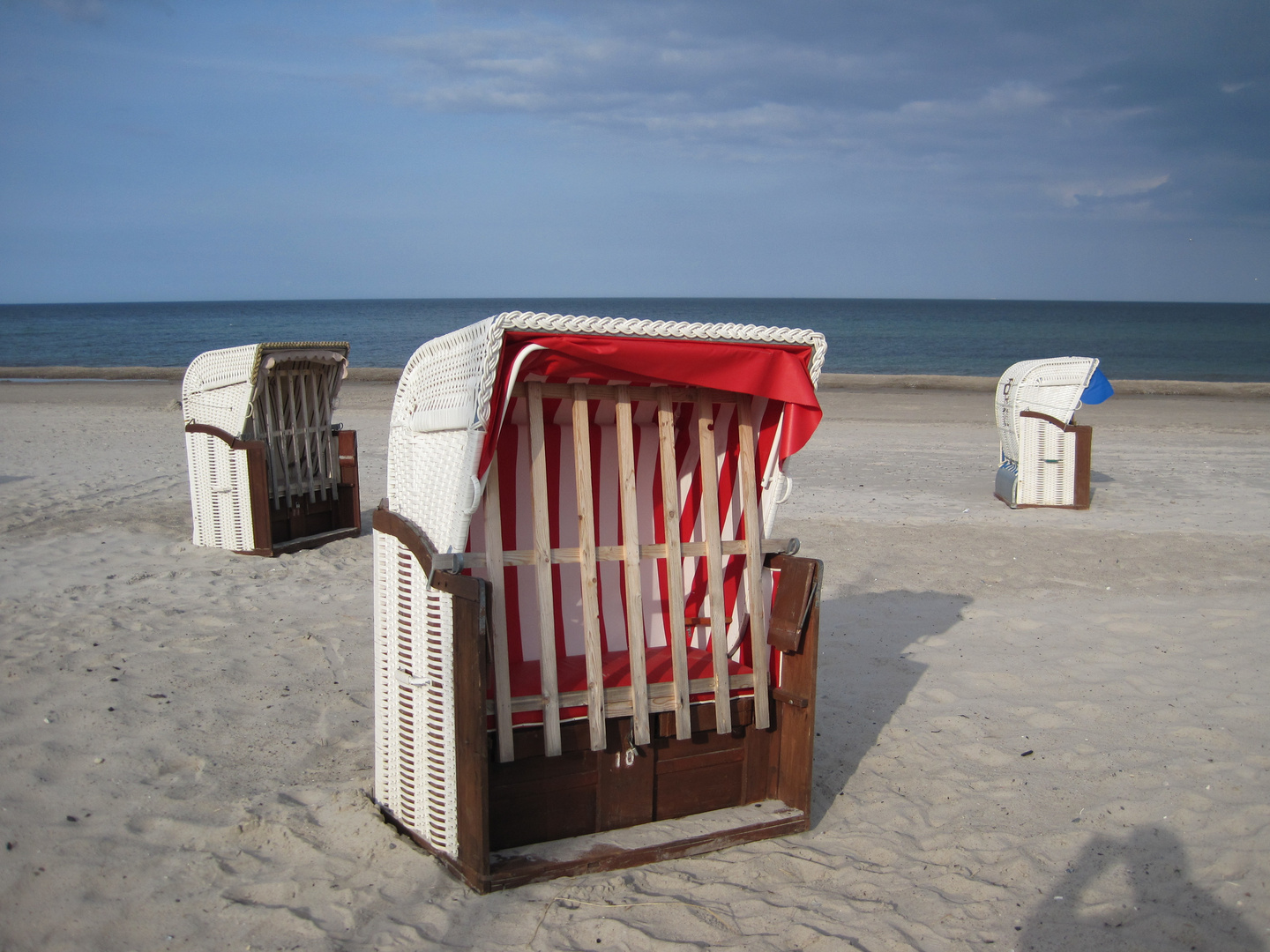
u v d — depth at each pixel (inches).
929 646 235.8
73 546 317.1
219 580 280.4
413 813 136.2
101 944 112.2
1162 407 882.1
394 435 143.0
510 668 143.7
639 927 116.8
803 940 115.4
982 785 161.0
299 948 111.7
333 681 203.0
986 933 118.2
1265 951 114.7
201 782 155.4
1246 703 196.7
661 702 137.3
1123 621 254.8
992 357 2159.2
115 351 2111.2
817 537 353.7
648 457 162.4
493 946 113.0
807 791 143.7
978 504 422.3
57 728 173.2
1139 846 140.3
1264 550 333.1
